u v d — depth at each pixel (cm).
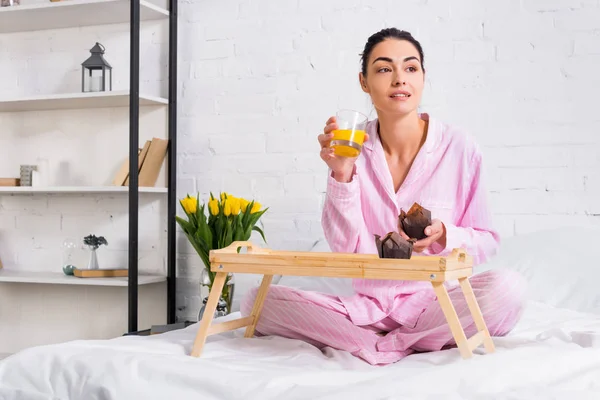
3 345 326
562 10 257
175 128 301
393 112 175
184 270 304
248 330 174
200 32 301
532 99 259
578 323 181
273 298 173
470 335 162
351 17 280
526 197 259
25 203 325
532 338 163
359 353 158
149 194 308
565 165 255
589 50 254
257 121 293
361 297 175
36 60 325
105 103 303
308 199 285
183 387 127
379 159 181
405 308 170
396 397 112
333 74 283
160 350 153
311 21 286
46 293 321
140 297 309
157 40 307
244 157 295
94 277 294
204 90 301
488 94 264
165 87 306
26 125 325
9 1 306
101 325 313
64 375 137
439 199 178
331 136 160
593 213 253
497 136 263
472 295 149
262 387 121
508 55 262
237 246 160
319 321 166
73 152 318
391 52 174
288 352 156
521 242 237
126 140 310
